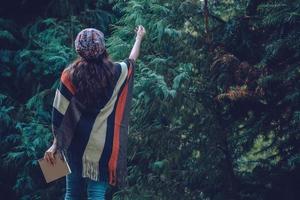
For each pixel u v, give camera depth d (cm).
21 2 977
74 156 477
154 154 855
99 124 473
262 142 888
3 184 967
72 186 483
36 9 988
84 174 476
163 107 814
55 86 905
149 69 800
